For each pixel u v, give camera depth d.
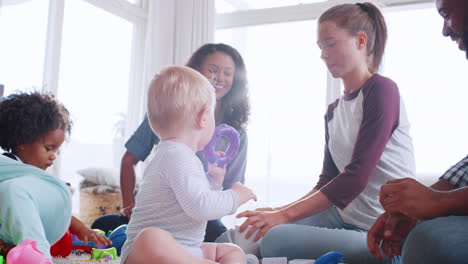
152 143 2.10
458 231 0.75
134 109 4.09
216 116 2.10
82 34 3.60
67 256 1.74
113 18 3.90
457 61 3.12
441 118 3.12
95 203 3.10
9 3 3.04
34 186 1.28
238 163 1.98
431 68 3.18
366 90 1.48
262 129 3.59
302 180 3.45
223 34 4.02
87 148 3.67
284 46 3.68
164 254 1.04
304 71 3.58
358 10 1.55
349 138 1.52
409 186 0.91
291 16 3.67
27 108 1.50
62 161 3.50
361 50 1.54
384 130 1.39
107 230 2.08
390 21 3.26
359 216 1.45
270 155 3.54
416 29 3.24
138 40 4.14
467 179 1.07
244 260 1.25
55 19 3.33
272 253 1.38
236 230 1.55
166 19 3.98
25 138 1.50
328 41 1.53
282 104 3.59
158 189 1.17
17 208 1.17
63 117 1.59
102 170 3.23
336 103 1.67
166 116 1.25
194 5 3.96
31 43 3.21
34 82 3.23
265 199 3.50
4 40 3.01
